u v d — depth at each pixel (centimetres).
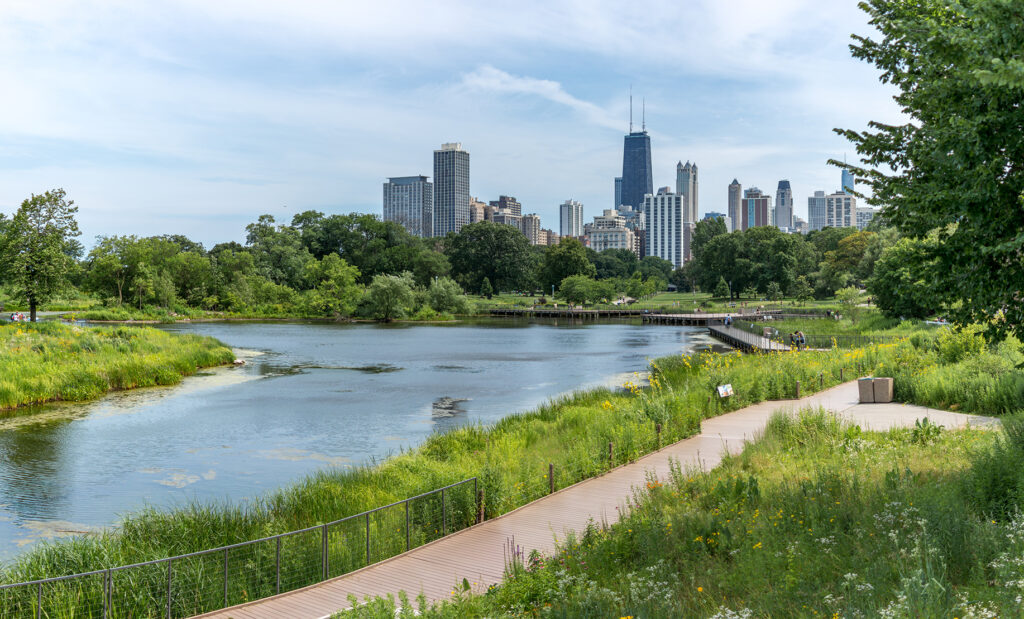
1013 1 768
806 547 995
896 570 823
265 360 5662
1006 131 899
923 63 1000
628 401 2933
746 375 3108
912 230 1131
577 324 10781
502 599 1077
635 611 869
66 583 1261
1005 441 1363
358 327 9875
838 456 1727
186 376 4672
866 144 1139
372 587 1251
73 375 3919
